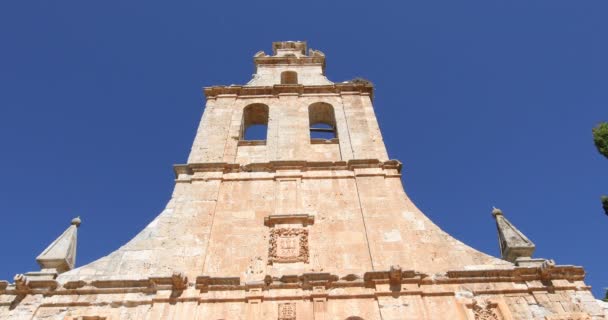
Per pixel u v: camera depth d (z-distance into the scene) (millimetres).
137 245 16406
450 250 16219
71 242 16609
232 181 18906
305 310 14109
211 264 15758
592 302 14219
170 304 14250
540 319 13906
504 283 14930
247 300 14367
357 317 13992
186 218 17281
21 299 14438
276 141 20969
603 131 20781
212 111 22828
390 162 19406
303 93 23984
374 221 17078
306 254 15945
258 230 16922
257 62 27312
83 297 14516
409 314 13977
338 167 19453
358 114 22453
